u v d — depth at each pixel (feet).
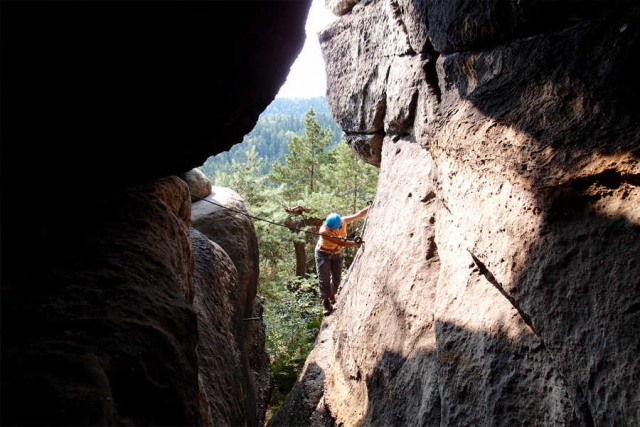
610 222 5.91
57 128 5.28
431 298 11.78
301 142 70.85
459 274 10.27
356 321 16.34
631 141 5.95
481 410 7.77
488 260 8.16
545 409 6.63
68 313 4.66
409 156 17.03
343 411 15.30
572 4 7.71
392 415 11.44
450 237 11.46
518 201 7.38
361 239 20.88
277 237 45.11
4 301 4.55
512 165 7.59
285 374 28.68
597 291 5.64
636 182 5.82
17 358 3.91
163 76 5.78
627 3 6.94
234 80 7.00
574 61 7.31
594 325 5.53
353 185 56.85
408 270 13.07
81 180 6.49
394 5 16.38
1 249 5.18
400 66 16.21
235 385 11.81
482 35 10.01
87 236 6.11
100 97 5.37
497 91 9.08
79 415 3.58
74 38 4.46
